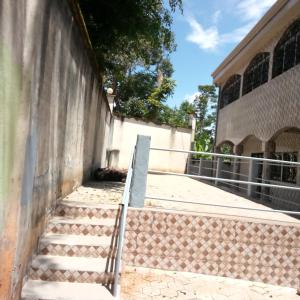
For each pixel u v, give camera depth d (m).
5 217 3.11
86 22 8.51
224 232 5.48
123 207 4.35
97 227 5.09
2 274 3.15
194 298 4.67
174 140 19.98
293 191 10.42
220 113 18.02
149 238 5.41
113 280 4.24
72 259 4.50
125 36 9.52
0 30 2.81
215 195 10.62
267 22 11.48
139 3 8.42
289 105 10.02
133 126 18.97
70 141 6.32
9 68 3.01
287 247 5.50
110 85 24.58
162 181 14.59
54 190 5.21
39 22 3.61
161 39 10.02
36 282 4.10
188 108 31.36
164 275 5.24
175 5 9.11
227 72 16.58
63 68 5.16
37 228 4.33
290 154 11.94
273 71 11.60
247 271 5.46
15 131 3.18
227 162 17.14
